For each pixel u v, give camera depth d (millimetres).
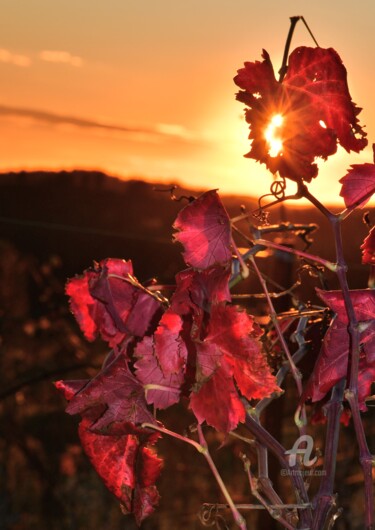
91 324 1058
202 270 934
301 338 1138
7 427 4305
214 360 926
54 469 4527
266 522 2699
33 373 4715
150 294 1028
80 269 7520
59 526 4266
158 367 980
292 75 963
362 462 962
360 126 959
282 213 2115
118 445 1004
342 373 1008
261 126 961
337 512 1028
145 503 1011
